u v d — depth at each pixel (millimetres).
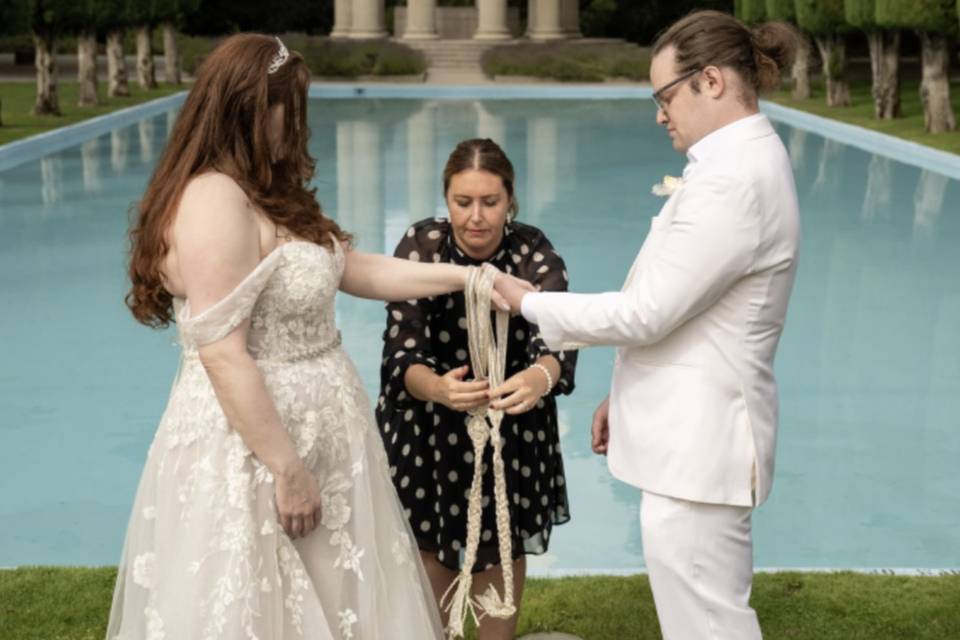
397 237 12711
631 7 43594
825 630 3877
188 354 2908
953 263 11438
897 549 5402
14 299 10086
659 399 2889
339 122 24594
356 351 8320
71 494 6078
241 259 2746
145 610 2902
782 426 7062
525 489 3350
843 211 14273
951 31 19891
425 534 3393
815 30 26484
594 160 19000
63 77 34625
